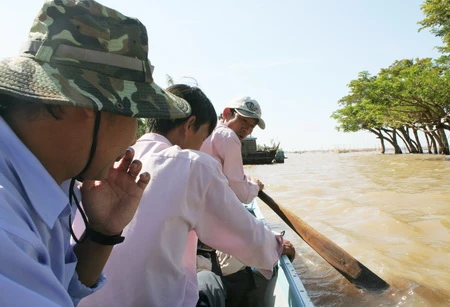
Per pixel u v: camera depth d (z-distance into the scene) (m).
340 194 9.66
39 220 0.81
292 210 7.52
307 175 17.66
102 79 0.87
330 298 3.20
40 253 0.70
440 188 10.04
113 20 0.90
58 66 0.84
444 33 22.95
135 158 1.66
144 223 1.43
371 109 33.25
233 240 1.63
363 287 3.12
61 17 0.86
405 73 27.00
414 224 5.75
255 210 4.22
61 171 0.87
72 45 0.86
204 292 1.83
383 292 3.12
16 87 0.76
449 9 21.27
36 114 0.80
